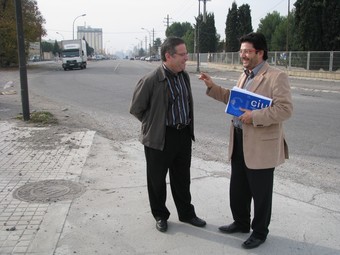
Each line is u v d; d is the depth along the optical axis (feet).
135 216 14.47
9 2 141.79
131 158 22.11
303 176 19.43
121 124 33.30
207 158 22.52
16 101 48.11
